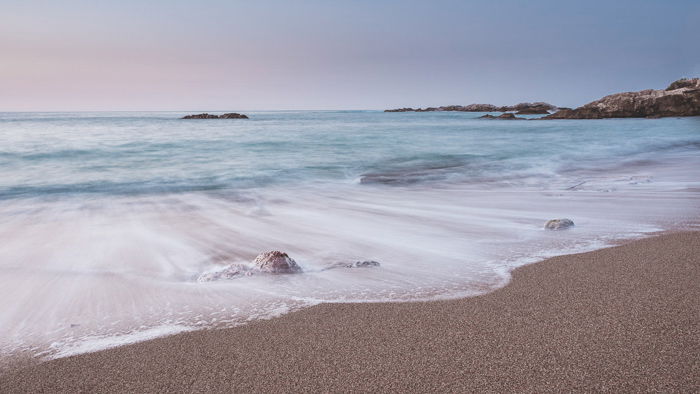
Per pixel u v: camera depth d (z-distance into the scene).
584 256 4.95
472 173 13.70
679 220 6.64
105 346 3.07
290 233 6.40
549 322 3.23
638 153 18.95
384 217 7.47
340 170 14.48
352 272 4.61
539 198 8.99
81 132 32.62
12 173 13.35
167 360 2.84
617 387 2.38
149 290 4.19
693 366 2.56
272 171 14.08
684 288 3.83
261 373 2.64
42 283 4.37
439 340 3.00
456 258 5.05
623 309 3.42
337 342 3.03
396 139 28.23
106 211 8.13
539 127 44.19
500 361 2.69
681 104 57.09
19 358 2.93
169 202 9.09
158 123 56.84
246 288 4.20
